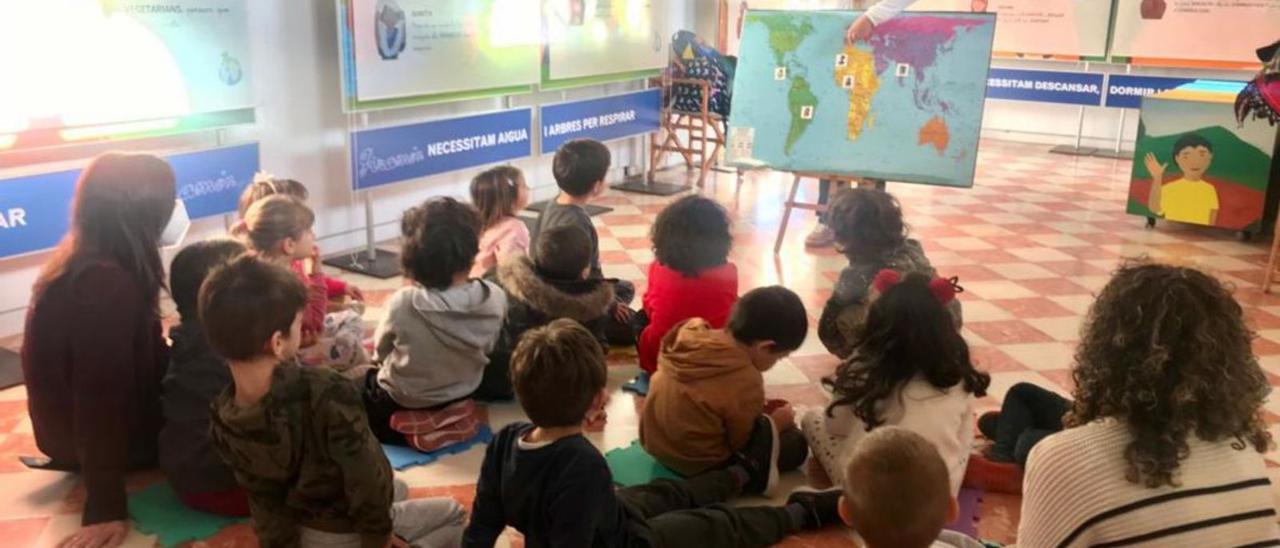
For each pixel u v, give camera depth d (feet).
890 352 7.65
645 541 6.86
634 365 11.37
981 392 7.97
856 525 5.08
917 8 30.42
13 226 11.90
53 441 8.18
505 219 12.19
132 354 7.58
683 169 25.32
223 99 14.06
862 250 10.10
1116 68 28.35
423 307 8.77
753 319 8.32
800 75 16.20
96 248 7.54
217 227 14.60
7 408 10.14
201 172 13.87
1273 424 9.98
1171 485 4.61
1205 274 4.90
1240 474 4.69
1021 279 15.39
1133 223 19.56
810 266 16.08
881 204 10.14
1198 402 4.56
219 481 7.75
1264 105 16.34
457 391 9.18
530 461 6.00
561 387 5.94
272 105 15.25
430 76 16.74
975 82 15.03
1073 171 25.53
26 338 7.88
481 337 9.09
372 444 6.04
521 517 6.10
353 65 15.28
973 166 15.12
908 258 10.12
